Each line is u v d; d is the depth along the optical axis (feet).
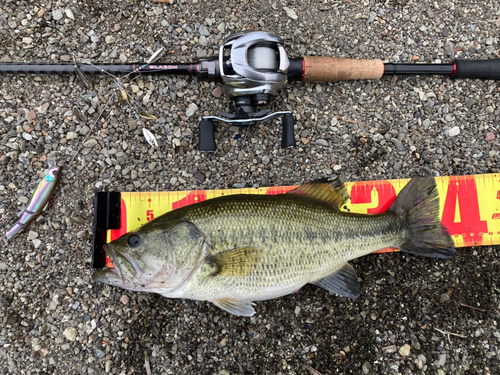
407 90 1.48
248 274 1.15
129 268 1.14
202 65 1.33
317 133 1.46
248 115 1.32
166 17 1.45
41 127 1.42
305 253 1.18
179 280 1.15
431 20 1.48
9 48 1.42
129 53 1.45
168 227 1.16
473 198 1.43
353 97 1.48
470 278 1.42
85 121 1.42
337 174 1.46
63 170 1.41
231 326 1.38
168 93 1.44
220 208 1.16
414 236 1.32
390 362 1.38
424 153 1.47
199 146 1.35
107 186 1.42
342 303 1.40
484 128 1.48
